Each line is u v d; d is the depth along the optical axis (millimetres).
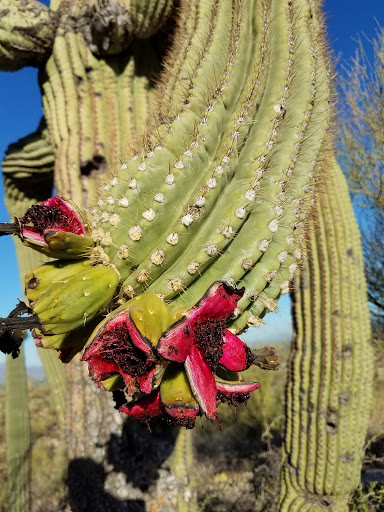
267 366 1377
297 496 3693
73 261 1268
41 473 7426
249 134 1478
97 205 1341
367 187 5648
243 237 1360
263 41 1594
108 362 1132
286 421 3875
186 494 3166
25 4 2865
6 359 4527
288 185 1492
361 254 3846
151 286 1263
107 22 2691
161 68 3070
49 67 3000
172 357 1056
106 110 2959
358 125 5586
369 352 3717
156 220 1242
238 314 1319
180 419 1105
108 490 3006
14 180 3621
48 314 1090
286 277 1453
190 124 1376
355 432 3619
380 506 4512
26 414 4438
